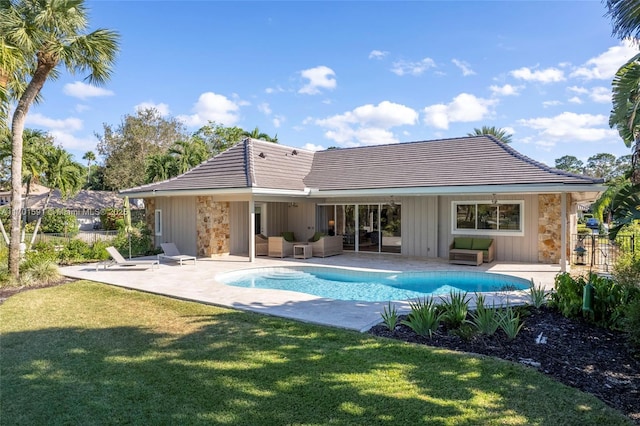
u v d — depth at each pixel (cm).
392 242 1914
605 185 1173
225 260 1703
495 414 409
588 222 2930
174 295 990
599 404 427
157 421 404
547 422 394
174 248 1634
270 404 434
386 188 1582
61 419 410
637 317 570
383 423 394
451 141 1889
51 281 1181
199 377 505
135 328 720
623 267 893
